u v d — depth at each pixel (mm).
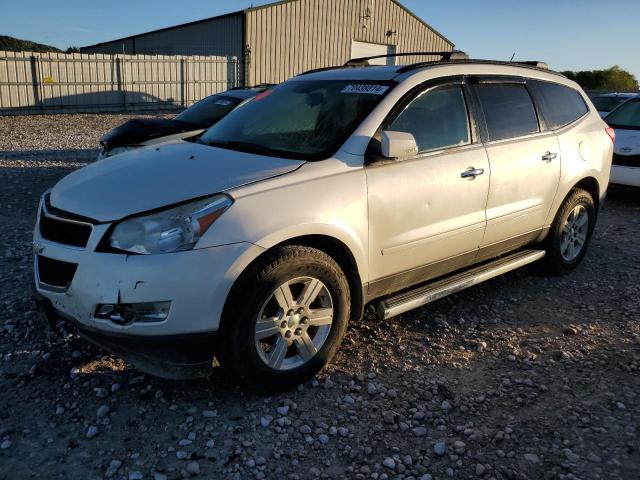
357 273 3541
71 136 15422
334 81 4230
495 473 2713
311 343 3369
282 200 3145
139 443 2871
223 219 2947
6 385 3293
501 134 4461
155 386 3354
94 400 3199
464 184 4047
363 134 3592
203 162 3447
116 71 22812
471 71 4391
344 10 28328
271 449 2863
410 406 3250
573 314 4555
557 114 5098
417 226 3799
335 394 3352
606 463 2789
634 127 8875
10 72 20484
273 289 3092
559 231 5125
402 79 3932
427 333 4160
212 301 2902
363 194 3465
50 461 2717
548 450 2881
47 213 3260
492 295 4922
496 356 3844
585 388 3449
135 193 3088
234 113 4543
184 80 24609
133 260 2836
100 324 2928
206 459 2771
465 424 3092
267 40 26156
